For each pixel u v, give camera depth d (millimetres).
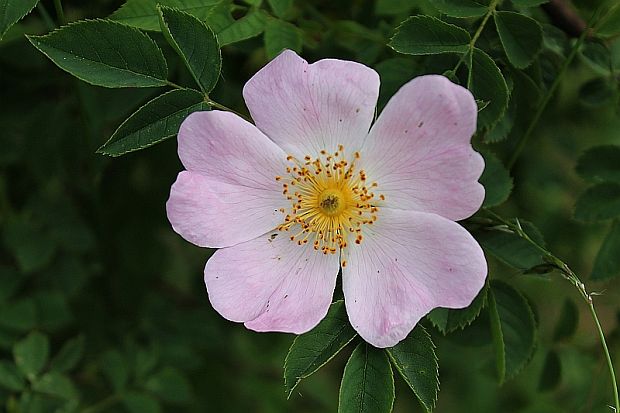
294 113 284
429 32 292
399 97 278
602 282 319
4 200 368
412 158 281
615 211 317
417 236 282
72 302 379
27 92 355
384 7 332
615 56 327
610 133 374
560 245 375
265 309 285
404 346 285
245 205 287
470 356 413
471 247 277
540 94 312
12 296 368
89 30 286
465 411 420
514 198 372
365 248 288
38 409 346
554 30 325
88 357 378
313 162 287
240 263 286
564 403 376
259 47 326
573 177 372
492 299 295
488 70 291
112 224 375
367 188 286
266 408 407
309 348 284
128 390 367
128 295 381
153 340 381
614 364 355
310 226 289
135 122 287
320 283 289
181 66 314
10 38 329
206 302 392
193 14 299
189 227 282
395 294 282
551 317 408
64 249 368
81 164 359
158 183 367
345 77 282
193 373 401
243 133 282
